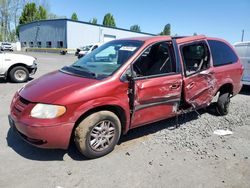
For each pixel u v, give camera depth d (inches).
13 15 2493.8
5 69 358.3
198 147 158.7
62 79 142.2
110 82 134.4
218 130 189.9
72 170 126.4
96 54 171.8
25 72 375.6
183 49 170.6
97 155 137.7
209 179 124.3
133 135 172.2
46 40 1694.1
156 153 148.1
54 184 114.5
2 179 116.2
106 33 1702.8
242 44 344.5
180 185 118.3
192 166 135.7
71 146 151.5
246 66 337.7
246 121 214.2
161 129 185.2
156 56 158.2
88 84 130.4
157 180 121.3
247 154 153.0
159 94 153.9
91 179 119.6
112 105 135.8
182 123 200.1
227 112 226.5
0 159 133.4
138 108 146.6
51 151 144.4
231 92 220.2
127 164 134.3
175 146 158.1
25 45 1937.7
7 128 175.3
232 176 128.0
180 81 163.9
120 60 149.4
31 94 129.7
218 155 149.7
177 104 168.2
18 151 142.9
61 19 1521.9
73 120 123.8
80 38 1572.3
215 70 191.6
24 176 119.4
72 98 122.9
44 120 119.9
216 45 200.5
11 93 291.9
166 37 166.1
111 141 142.3
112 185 115.8
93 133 134.0
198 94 180.7
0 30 2461.9
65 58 1029.8
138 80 143.5
